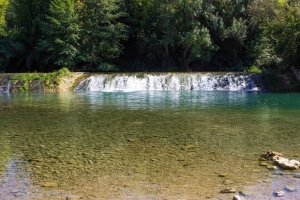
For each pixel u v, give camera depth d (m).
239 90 38.41
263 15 47.66
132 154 14.25
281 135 17.28
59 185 11.12
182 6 47.91
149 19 50.66
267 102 28.97
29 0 50.78
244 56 50.66
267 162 13.05
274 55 41.59
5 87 38.53
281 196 10.05
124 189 10.77
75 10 48.69
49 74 40.09
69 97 33.06
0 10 52.00
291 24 39.31
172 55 51.81
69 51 46.88
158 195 10.31
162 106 26.95
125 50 53.50
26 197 10.28
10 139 16.92
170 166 12.75
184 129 18.83
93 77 39.81
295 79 38.81
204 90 38.47
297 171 12.07
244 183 11.05
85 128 19.28
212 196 10.15
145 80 39.84
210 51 49.12
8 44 50.19
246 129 18.70
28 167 12.80
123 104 28.14
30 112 24.67
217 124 20.06
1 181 11.48
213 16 48.53
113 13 51.09
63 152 14.62
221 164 12.91
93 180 11.49
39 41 49.75
